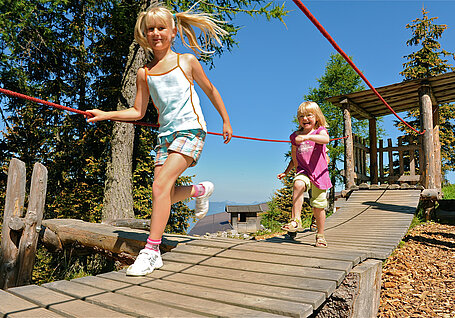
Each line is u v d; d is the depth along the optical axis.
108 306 1.94
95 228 5.18
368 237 4.82
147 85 2.89
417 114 27.16
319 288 2.21
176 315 1.79
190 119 2.70
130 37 16.50
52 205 15.68
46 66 16.81
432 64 27.84
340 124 26.89
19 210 5.19
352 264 2.80
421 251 6.00
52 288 2.31
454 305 3.65
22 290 2.25
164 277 2.56
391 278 4.71
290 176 35.69
